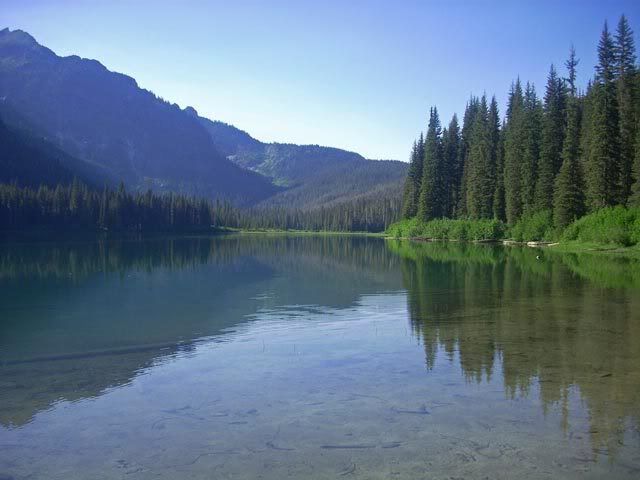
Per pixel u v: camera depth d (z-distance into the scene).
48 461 7.90
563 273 31.94
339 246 80.50
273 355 13.78
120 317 20.64
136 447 8.28
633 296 22.38
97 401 10.42
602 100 55.56
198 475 7.36
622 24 59.34
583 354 12.95
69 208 124.56
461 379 11.16
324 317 19.55
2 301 25.11
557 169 67.12
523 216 70.38
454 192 95.38
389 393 10.40
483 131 83.31
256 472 7.39
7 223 109.06
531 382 10.85
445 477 7.12
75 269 41.66
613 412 9.17
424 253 56.81
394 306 21.66
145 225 144.12
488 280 29.66
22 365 13.44
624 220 49.59
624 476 7.08
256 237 137.62
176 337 16.67
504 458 7.60
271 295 26.05
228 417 9.38
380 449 7.96
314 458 7.74
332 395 10.38
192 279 34.06
